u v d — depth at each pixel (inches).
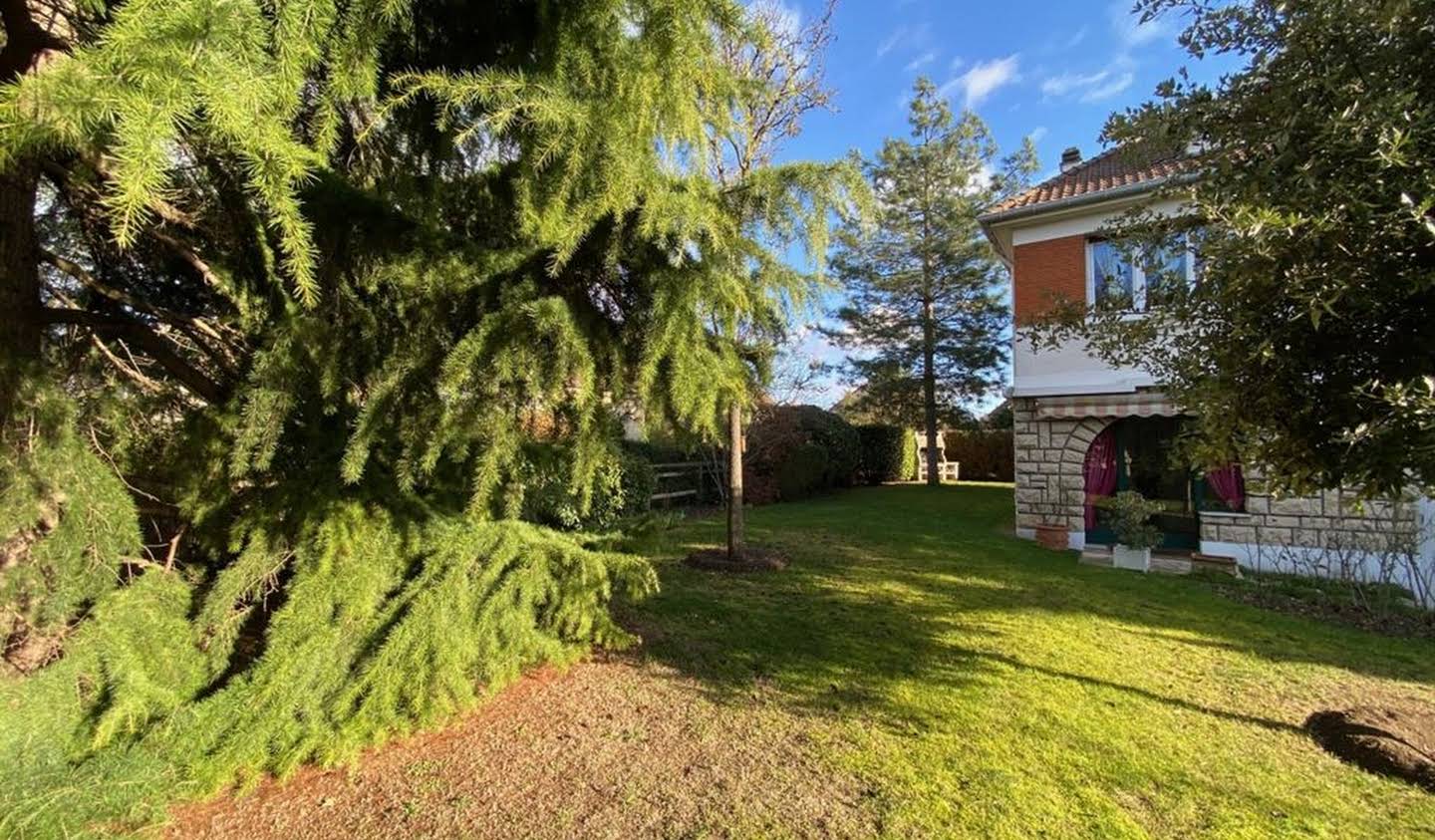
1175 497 433.7
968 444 1089.4
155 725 125.6
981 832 124.6
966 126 930.7
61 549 117.9
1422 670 211.3
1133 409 415.5
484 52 129.7
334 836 123.6
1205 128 130.4
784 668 205.0
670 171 125.6
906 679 196.7
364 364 133.1
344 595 141.1
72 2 82.1
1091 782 141.4
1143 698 184.7
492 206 143.9
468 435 127.8
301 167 70.1
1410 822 128.0
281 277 128.7
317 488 142.3
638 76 109.0
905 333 989.2
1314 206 100.8
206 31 58.6
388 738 151.0
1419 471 104.4
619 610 257.4
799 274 149.0
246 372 134.3
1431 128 90.6
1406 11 94.7
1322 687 194.7
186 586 137.6
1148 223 164.2
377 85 103.0
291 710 134.6
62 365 138.3
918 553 389.7
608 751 154.5
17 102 55.8
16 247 122.6
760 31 113.2
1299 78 110.0
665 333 123.0
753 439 653.3
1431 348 99.8
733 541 347.6
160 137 57.4
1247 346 116.6
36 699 112.6
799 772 145.6
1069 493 451.2
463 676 159.9
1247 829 125.8
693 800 135.4
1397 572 319.3
